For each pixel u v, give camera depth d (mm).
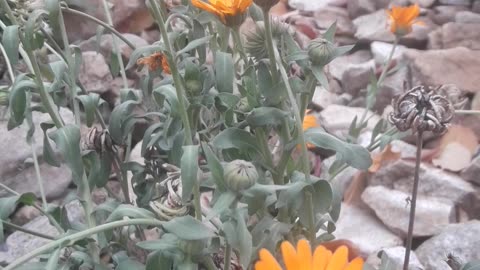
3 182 570
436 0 877
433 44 790
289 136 360
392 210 544
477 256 492
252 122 349
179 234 301
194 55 462
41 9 357
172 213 325
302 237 392
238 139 363
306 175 336
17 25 341
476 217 562
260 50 377
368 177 585
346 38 839
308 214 350
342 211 569
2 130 583
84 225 398
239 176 291
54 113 365
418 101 333
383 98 696
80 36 701
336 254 251
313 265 250
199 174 326
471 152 614
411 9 543
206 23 426
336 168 453
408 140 638
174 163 390
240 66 474
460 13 842
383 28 815
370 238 533
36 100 557
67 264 363
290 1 906
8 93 407
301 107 367
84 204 384
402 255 497
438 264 494
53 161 414
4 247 435
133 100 431
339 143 350
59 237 311
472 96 695
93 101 402
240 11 332
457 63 707
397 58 729
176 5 462
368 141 623
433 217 534
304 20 838
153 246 316
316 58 341
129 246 424
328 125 669
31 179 575
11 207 350
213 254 354
